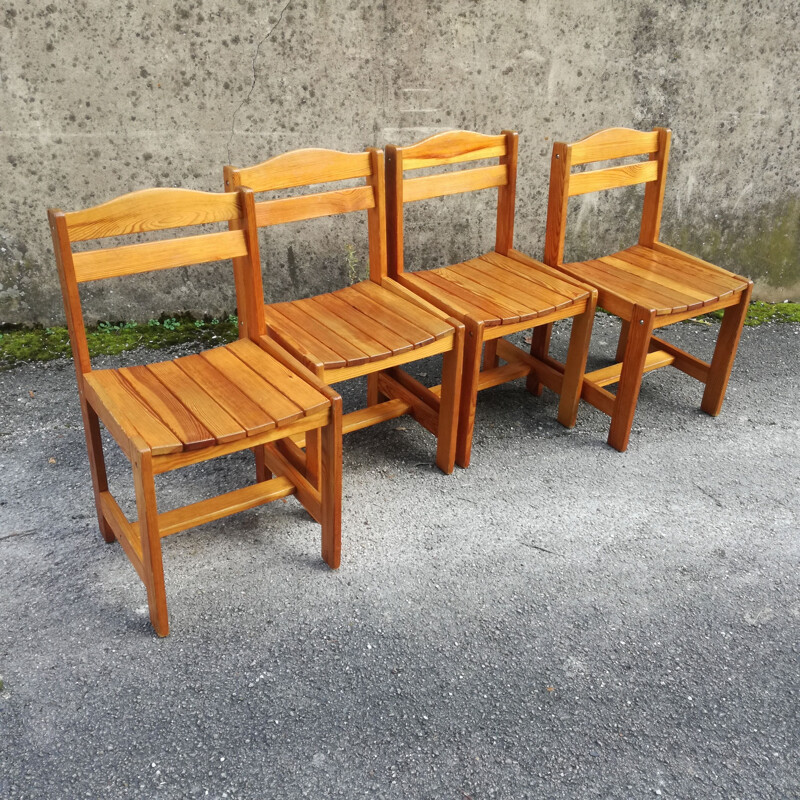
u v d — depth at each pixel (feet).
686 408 9.98
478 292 8.49
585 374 9.57
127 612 6.62
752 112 11.58
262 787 5.29
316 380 6.53
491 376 9.48
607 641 6.53
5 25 8.87
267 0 9.36
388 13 9.78
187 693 5.94
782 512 8.13
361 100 10.28
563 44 10.53
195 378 6.62
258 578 7.03
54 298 10.78
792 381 10.69
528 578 7.14
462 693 6.02
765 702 6.04
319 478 7.30
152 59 9.44
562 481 8.50
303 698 5.93
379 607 6.77
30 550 7.22
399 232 8.54
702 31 10.84
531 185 11.48
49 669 6.07
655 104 11.27
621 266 9.38
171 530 6.80
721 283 8.87
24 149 9.64
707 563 7.40
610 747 5.65
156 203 6.40
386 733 5.69
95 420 6.72
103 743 5.54
